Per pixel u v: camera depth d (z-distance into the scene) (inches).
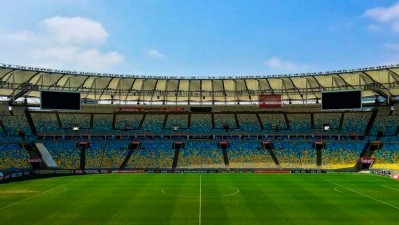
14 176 2908.5
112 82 3695.9
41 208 1758.1
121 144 3678.6
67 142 3619.6
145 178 2849.4
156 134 3821.4
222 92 3922.2
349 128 3745.1
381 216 1625.2
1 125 3612.2
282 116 3996.1
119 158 3506.4
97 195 2095.2
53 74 3297.2
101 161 3452.3
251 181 2687.0
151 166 3430.1
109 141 3700.8
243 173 3198.8
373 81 3324.3
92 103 4050.2
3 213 1659.7
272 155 3575.3
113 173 3203.7
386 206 1825.8
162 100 4148.6
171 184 2527.1
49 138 3651.6
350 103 3304.6
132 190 2268.7
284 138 3779.5
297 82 3639.3
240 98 4128.9
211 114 4069.9
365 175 3068.4
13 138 3494.1
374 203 1895.9
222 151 3639.3
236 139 3794.3
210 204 1859.0
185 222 1515.7
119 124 3895.2
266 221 1536.7
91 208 1761.8
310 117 3941.9
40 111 3860.7
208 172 3284.9
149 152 3604.8
